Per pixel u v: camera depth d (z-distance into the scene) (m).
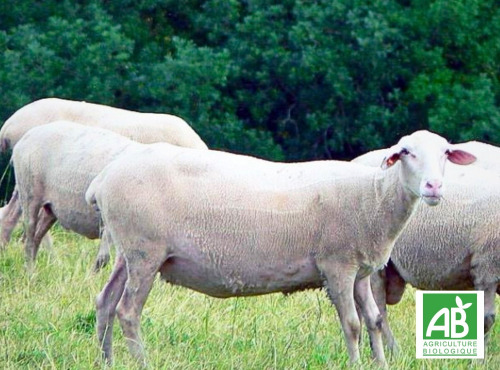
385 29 45.78
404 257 20.94
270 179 18.66
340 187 18.53
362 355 19.78
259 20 47.03
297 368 18.77
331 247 18.47
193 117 45.44
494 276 20.38
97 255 24.34
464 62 49.00
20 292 22.11
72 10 47.75
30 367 17.92
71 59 46.00
